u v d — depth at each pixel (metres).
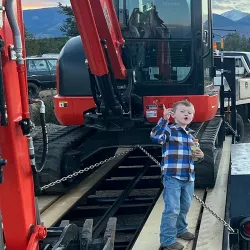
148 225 4.52
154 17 5.96
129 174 6.95
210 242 4.01
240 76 12.41
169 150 4.05
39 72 20.27
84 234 3.35
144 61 5.99
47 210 5.05
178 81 5.97
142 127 6.02
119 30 5.52
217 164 6.16
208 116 6.02
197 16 5.92
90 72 5.51
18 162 2.62
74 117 6.36
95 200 5.76
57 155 5.61
